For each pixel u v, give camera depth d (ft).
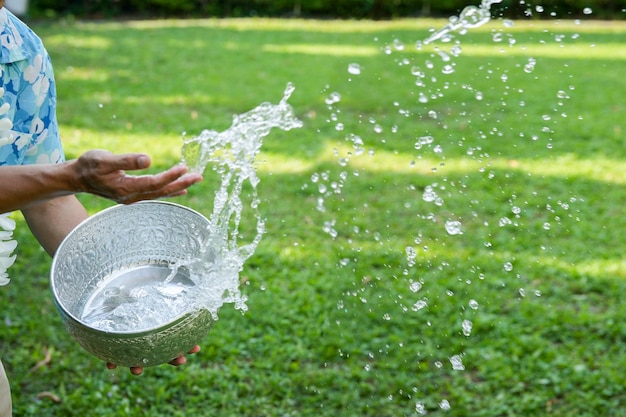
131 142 19.52
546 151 19.12
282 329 11.12
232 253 5.56
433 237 14.29
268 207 15.47
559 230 14.60
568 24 39.47
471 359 10.37
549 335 11.02
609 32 37.17
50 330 11.14
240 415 9.40
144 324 5.41
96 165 4.77
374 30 39.83
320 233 14.42
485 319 11.29
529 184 16.93
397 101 23.61
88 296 5.89
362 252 13.57
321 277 12.55
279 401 9.62
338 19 44.93
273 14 46.16
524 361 10.27
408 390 9.73
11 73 5.68
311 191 16.34
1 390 5.94
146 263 6.12
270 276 12.66
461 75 27.17
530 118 21.95
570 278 12.69
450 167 17.99
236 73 27.78
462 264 13.17
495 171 17.72
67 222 6.38
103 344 5.10
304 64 29.60
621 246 13.89
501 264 13.17
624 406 9.34
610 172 17.76
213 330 11.10
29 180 4.87
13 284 12.32
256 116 5.77
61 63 28.89
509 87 25.48
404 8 45.75
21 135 5.84
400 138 20.08
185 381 9.99
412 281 12.52
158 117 21.70
